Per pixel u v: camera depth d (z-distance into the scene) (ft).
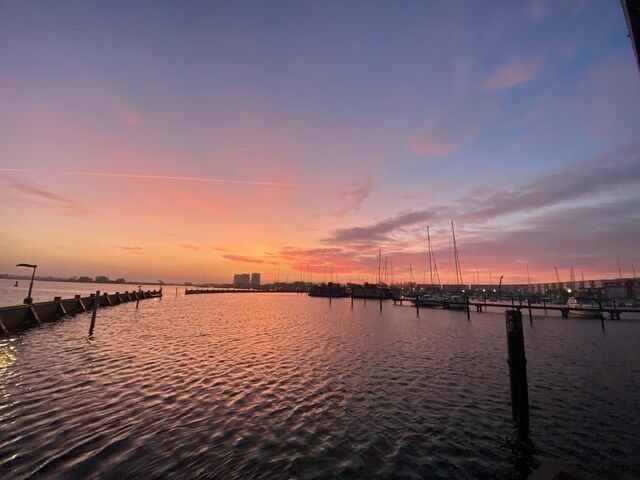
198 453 27.40
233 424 33.53
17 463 24.72
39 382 44.11
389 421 35.73
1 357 57.21
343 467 26.27
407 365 61.87
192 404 38.42
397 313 201.77
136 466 24.98
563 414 38.29
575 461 27.96
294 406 39.37
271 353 70.64
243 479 23.94
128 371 51.31
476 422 35.73
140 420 33.40
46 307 107.04
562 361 67.56
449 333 109.60
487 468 26.68
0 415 33.24
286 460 26.99
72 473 23.61
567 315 172.45
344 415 37.11
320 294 458.50
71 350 65.31
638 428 34.58
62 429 30.66
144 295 289.53
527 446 30.40
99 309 163.02
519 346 34.40
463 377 53.72
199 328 110.01
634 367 62.39
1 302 191.21
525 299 296.51
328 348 78.43
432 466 26.78
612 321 156.35
